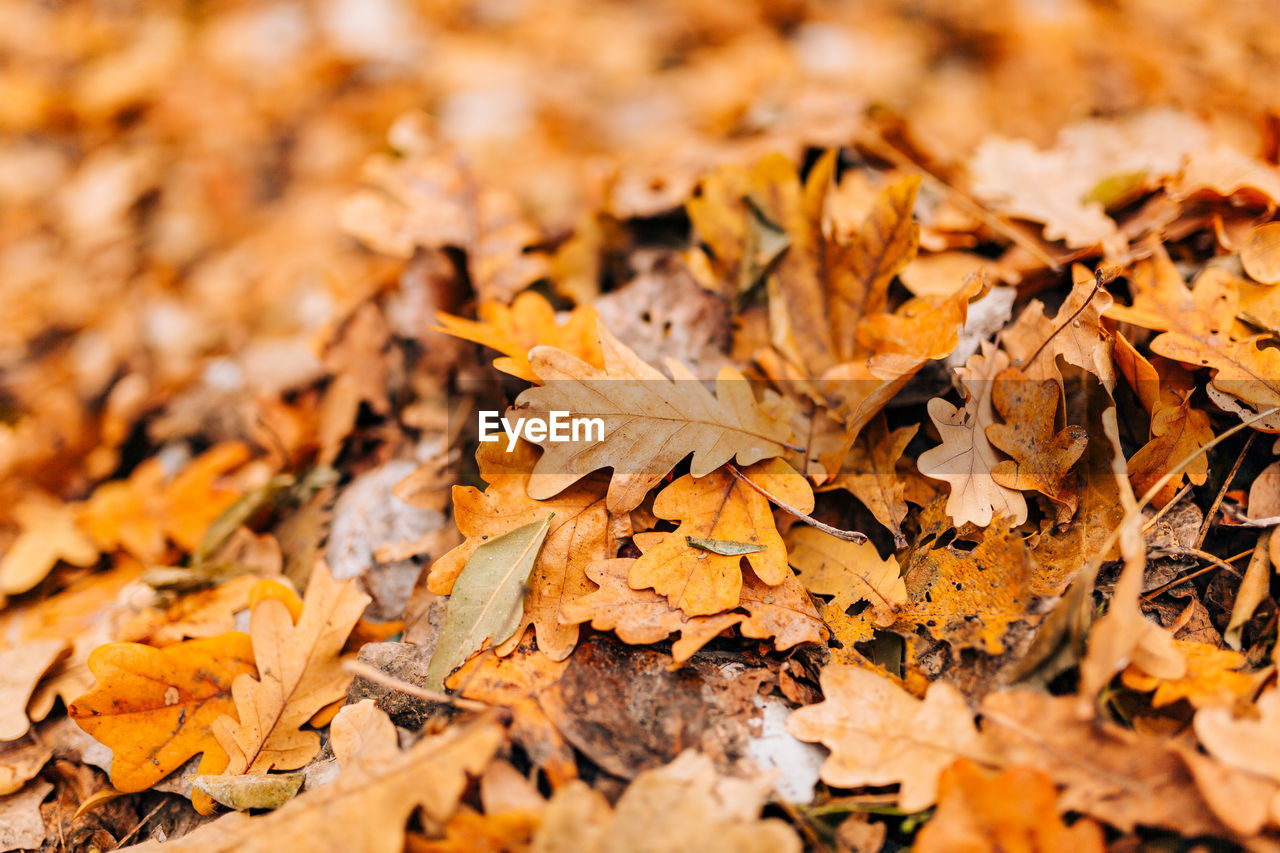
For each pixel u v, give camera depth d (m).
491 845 0.61
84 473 0.82
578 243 0.79
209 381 0.85
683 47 1.15
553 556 0.67
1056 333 0.67
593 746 0.63
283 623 0.68
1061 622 0.63
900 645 0.65
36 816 0.68
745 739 0.64
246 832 0.62
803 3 1.18
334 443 0.77
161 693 0.67
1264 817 0.60
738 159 0.80
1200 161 0.73
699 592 0.65
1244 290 0.70
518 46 1.19
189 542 0.77
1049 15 1.07
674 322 0.74
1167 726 0.63
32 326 0.90
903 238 0.70
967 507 0.66
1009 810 0.61
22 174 1.08
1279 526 0.65
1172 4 1.06
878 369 0.67
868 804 0.62
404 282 0.79
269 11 1.27
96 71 1.20
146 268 0.96
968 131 0.89
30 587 0.75
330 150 1.07
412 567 0.71
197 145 1.10
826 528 0.66
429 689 0.65
